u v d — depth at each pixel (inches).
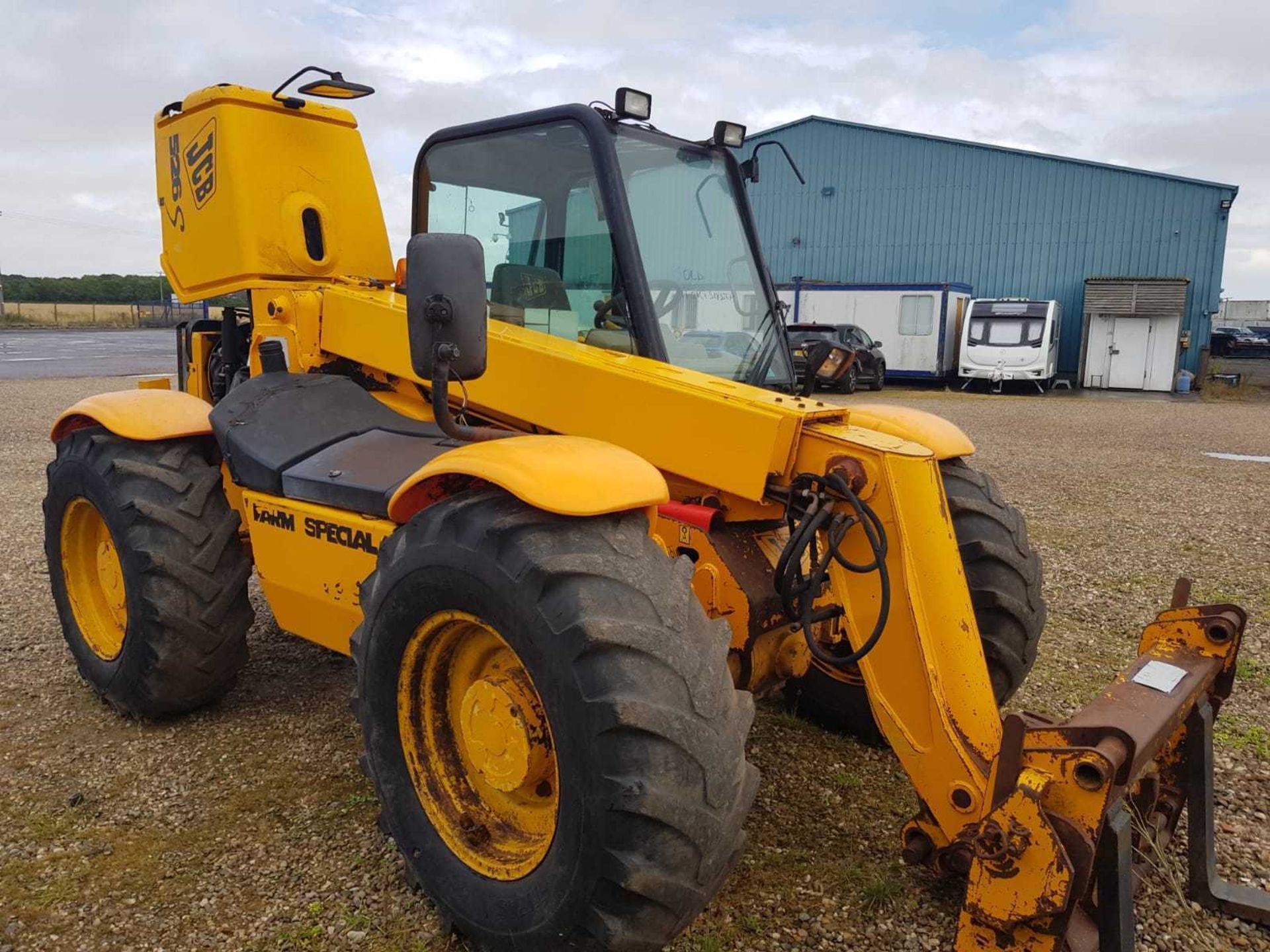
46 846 115.0
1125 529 288.4
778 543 119.7
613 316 121.8
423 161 146.0
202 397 181.2
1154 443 509.7
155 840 116.3
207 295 163.6
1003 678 128.6
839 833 117.5
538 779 91.4
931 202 1060.5
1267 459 443.8
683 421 108.2
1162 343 914.7
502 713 90.9
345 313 143.4
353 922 100.5
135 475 142.0
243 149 148.8
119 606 154.0
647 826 78.6
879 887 104.8
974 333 876.0
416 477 94.8
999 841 78.2
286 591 131.6
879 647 95.9
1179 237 972.6
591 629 80.1
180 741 142.7
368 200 165.8
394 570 96.8
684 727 80.2
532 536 86.1
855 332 844.6
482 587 87.4
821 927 99.9
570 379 116.4
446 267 90.3
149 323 2095.2
